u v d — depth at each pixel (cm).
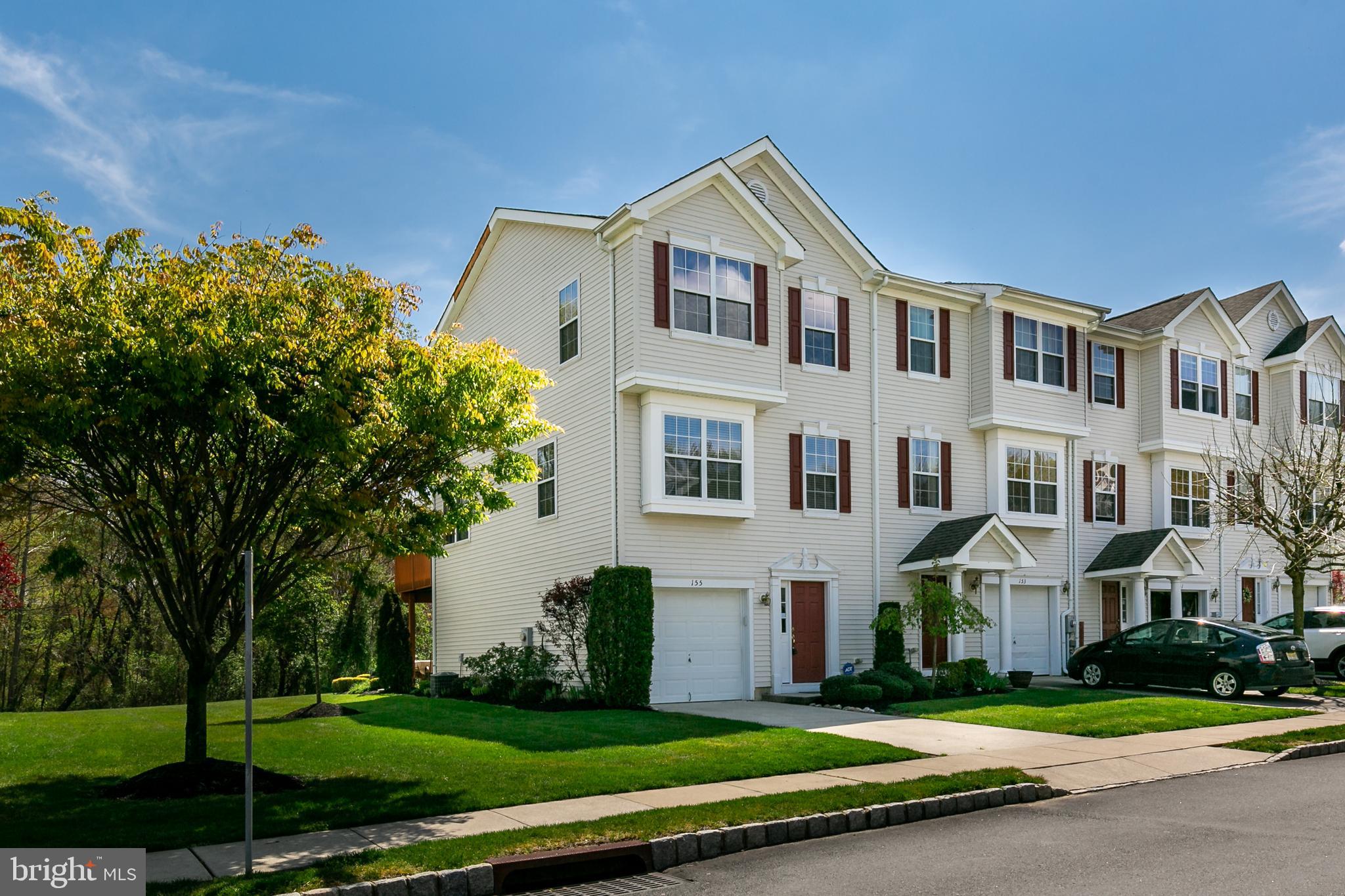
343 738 1534
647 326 1967
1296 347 3109
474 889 762
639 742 1388
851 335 2342
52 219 1086
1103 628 2706
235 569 1214
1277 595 3148
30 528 2603
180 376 997
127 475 1133
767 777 1139
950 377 2498
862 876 789
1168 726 1584
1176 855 833
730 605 2089
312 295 1155
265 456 1159
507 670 2139
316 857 805
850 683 1948
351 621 3644
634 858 834
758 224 2138
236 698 3775
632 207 1950
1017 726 1571
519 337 2436
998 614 2466
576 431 2144
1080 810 1033
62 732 1684
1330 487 2447
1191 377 2916
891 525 2339
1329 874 764
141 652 3781
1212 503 2684
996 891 738
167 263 1091
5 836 873
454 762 1244
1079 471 2700
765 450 2162
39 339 985
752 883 781
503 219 2455
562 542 2175
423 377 1175
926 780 1095
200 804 1011
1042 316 2611
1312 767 1288
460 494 1291
